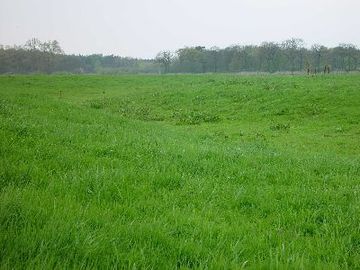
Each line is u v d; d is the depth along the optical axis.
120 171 8.74
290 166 12.44
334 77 60.59
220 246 5.12
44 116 18.75
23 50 191.25
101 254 4.42
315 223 6.73
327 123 31.64
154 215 6.26
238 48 188.00
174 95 49.56
